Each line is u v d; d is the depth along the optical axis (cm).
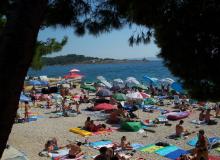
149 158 1655
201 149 1468
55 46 1437
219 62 488
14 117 256
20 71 250
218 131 2288
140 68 16162
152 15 511
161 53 533
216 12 473
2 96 244
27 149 1791
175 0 503
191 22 487
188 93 559
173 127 2372
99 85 4672
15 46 247
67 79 5550
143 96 3275
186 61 506
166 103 3459
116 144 1861
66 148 1795
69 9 499
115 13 561
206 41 487
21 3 255
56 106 3061
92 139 2023
